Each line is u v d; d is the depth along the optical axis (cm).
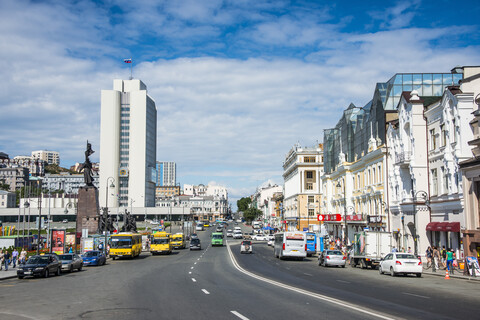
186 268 3675
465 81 3569
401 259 2966
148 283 2483
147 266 4053
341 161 6919
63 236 4916
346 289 2156
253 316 1355
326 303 1628
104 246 5706
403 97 4447
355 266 3947
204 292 2006
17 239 5403
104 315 1411
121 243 5222
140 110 18550
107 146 18175
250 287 2208
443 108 3788
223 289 2123
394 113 5109
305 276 2956
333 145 7956
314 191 10550
